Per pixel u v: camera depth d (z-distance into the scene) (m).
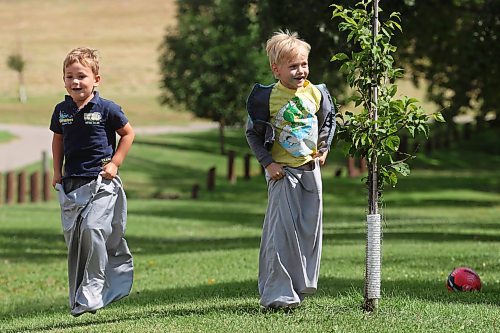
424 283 21.39
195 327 14.41
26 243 38.91
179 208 57.72
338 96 74.50
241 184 74.19
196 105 93.06
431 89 65.62
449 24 49.50
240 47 86.44
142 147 94.50
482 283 21.33
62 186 15.20
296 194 14.98
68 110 15.11
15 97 155.25
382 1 37.53
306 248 15.00
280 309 15.02
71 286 15.29
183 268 27.92
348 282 21.81
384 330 13.83
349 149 15.20
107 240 15.20
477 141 94.50
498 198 61.66
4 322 19.09
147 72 180.75
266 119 15.18
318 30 39.97
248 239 38.25
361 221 47.38
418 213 52.00
